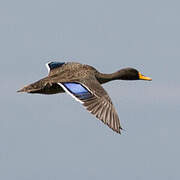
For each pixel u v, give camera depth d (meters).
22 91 16.14
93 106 14.03
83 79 15.41
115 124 13.55
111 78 18.33
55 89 16.25
